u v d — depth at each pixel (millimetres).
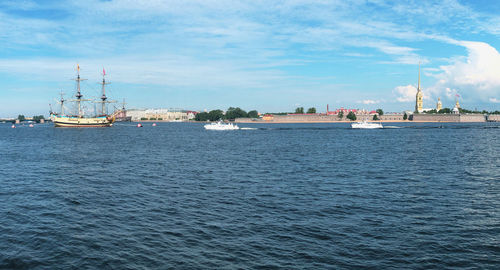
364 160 58812
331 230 22875
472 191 34219
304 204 29391
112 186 37219
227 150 78562
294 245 20453
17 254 19422
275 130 193375
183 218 25609
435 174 44375
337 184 37938
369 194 33062
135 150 78938
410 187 36250
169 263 18250
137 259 18750
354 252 19484
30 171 47500
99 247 20297
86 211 27578
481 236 21828
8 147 86750
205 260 18562
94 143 100688
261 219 25266
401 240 21172
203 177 42719
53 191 34719
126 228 23500
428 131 169500
